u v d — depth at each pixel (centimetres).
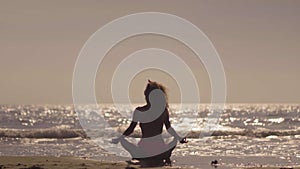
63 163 1060
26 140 1998
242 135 2234
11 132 2172
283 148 1652
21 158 1142
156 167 1053
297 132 2297
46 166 1008
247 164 1187
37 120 5400
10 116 6731
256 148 1644
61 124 4216
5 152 1546
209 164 1170
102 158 1312
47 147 1706
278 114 7925
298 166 1140
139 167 1049
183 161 1231
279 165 1184
